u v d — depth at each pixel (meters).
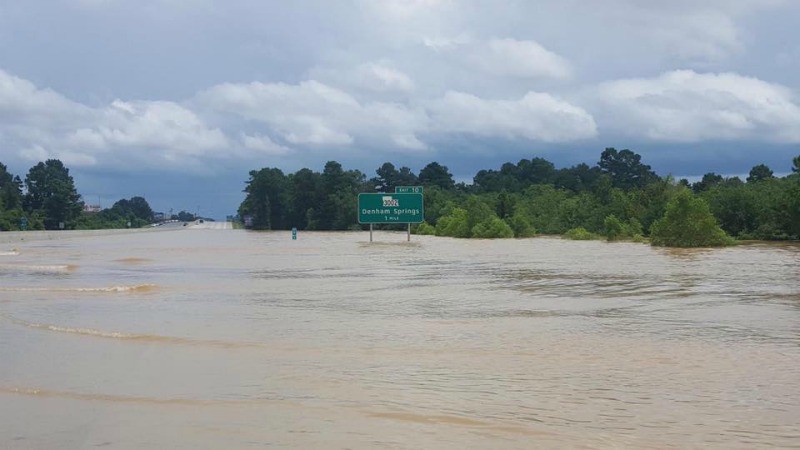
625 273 29.48
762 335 14.00
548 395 9.51
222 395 9.73
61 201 154.12
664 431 7.95
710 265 33.38
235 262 41.88
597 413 8.66
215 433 8.09
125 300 21.33
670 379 10.32
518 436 7.85
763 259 37.22
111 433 8.15
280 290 24.33
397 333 14.74
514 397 9.43
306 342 13.71
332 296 22.25
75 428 8.34
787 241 56.28
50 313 18.22
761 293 21.48
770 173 105.62
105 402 9.43
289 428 8.23
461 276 29.56
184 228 194.38
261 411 8.93
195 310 18.78
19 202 142.12
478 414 8.69
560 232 89.19
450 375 10.73
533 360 11.78
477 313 17.84
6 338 14.30
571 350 12.62
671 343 13.21
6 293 23.44
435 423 8.35
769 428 8.02
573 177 155.88
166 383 10.44
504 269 33.22
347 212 150.12
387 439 7.81
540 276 28.88
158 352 12.77
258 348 13.10
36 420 8.65
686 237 51.09
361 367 11.37
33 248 65.44
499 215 97.88
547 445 7.54
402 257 45.19
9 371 11.27
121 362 11.92
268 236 108.81
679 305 18.92
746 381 10.15
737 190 62.69
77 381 10.59
